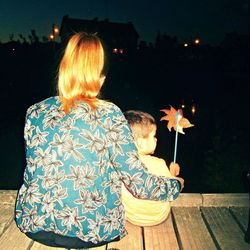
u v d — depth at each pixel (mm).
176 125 2480
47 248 2557
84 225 1657
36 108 1751
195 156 11938
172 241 2711
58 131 1646
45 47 25125
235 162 6641
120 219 1796
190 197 3312
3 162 11109
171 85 25344
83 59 1654
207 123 13594
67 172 1629
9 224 2877
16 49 24203
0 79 20734
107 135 1650
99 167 1651
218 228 2947
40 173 1661
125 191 2758
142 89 25406
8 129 14812
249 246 2695
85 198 1644
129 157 1640
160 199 1693
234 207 3307
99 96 1861
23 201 1748
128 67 28453
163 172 2705
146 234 2783
